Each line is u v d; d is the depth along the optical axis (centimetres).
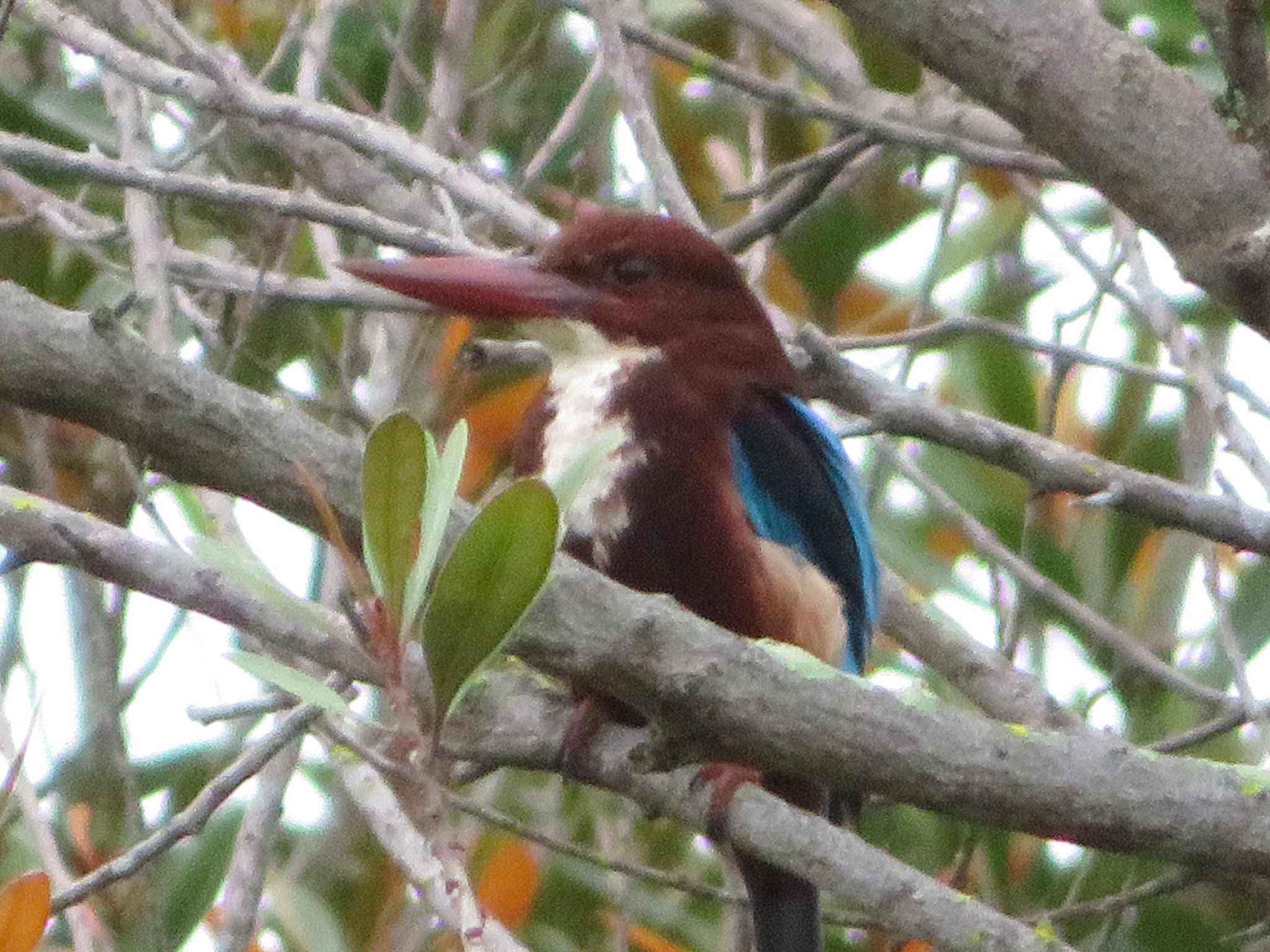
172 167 923
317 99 945
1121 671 1008
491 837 1024
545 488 438
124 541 528
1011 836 997
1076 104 609
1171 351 846
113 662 945
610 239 863
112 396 489
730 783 693
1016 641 930
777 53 1202
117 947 897
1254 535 768
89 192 1158
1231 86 606
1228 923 1002
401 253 1101
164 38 969
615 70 868
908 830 1019
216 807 720
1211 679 1048
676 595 811
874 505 1062
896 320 1154
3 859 956
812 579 828
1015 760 522
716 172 1174
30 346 484
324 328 1111
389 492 443
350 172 987
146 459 526
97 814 962
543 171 1023
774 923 751
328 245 969
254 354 973
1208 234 605
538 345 898
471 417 1025
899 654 1095
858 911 955
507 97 1151
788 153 1202
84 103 1105
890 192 1192
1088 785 522
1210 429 995
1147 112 607
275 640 524
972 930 587
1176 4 1057
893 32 621
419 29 1156
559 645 521
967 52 614
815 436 858
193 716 745
